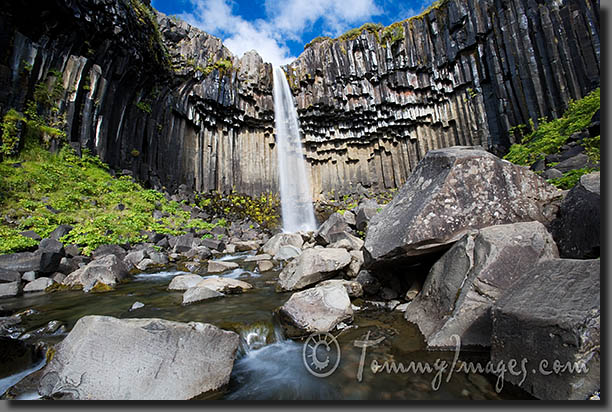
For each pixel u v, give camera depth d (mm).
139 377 2590
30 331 4098
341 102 24344
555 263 2768
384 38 23766
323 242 10023
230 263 8648
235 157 24031
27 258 6672
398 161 25641
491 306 2936
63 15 11734
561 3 16312
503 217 4066
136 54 15180
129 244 9766
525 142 16703
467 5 20625
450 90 22484
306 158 26391
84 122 12992
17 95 10852
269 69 24750
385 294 4938
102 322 2756
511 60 18203
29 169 10297
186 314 4504
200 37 21609
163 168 18453
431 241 3918
